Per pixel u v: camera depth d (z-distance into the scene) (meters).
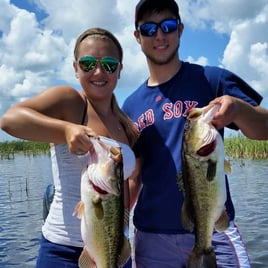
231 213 1.11
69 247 0.97
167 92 1.16
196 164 0.94
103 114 1.08
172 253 1.11
